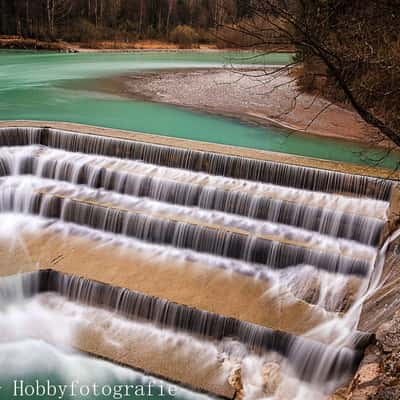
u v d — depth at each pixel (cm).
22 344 897
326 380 800
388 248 971
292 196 1176
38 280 1014
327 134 1802
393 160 1497
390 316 778
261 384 815
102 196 1255
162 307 935
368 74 803
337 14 733
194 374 834
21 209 1252
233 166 1256
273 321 898
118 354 875
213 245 1105
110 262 1067
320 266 1029
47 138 1407
